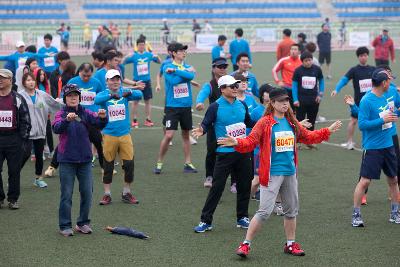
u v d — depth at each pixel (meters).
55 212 11.14
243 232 10.09
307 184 12.97
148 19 59.25
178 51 13.82
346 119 20.30
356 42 51.84
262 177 8.84
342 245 9.48
